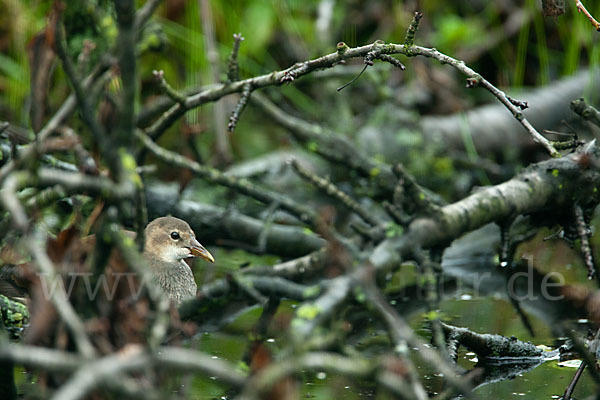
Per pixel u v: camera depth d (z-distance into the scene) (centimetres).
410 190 805
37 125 618
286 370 380
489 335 684
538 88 1375
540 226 887
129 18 479
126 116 516
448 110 1409
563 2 596
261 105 1079
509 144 1311
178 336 614
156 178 1180
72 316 408
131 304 526
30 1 1256
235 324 758
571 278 906
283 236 980
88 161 686
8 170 508
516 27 1444
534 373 645
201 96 764
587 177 822
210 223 988
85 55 595
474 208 819
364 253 788
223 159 1185
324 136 1088
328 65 623
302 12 1477
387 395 516
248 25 1384
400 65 590
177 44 1305
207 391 596
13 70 1257
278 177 1208
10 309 750
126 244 506
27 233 436
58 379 482
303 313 573
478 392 600
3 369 549
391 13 1452
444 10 1499
